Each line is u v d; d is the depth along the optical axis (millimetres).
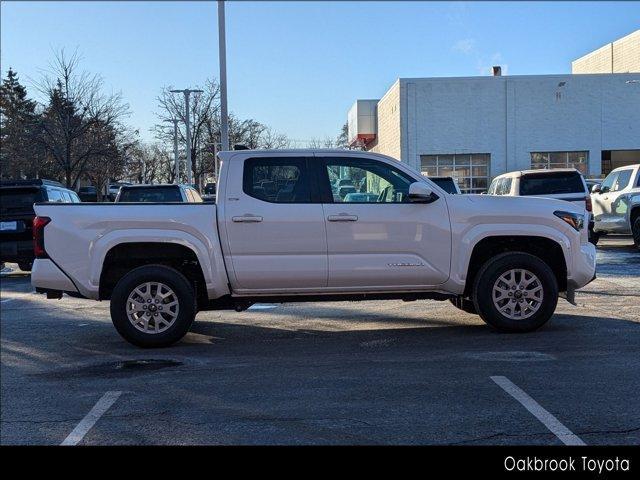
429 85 27406
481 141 26594
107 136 33781
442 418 4430
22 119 36125
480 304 6809
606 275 11156
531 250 7055
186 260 6906
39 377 5758
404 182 6840
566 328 7094
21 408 4906
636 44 16781
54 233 6602
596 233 15789
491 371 5492
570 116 21609
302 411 4664
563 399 4734
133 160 49125
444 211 6723
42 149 32938
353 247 6629
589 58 20453
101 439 4270
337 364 5922
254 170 6727
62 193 15273
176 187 15195
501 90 26125
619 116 18266
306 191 6695
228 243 6594
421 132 27625
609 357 5852
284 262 6605
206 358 6293
